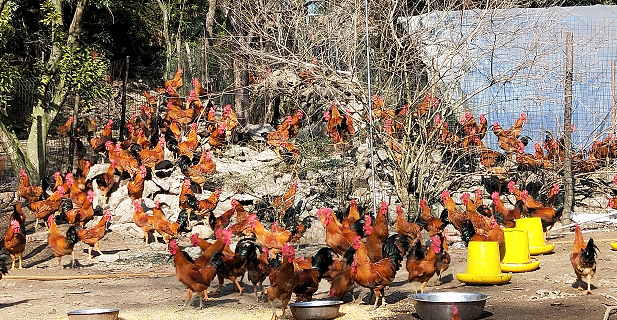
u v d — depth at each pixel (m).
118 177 17.47
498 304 9.57
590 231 15.70
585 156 18.02
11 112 22.44
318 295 10.96
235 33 22.89
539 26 17.81
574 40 18.70
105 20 28.06
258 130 19.97
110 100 24.53
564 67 18.03
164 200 16.75
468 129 17.59
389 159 17.17
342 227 12.45
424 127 16.52
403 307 9.67
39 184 18.34
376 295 9.66
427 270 9.92
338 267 10.20
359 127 18.16
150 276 12.77
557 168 17.30
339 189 16.94
